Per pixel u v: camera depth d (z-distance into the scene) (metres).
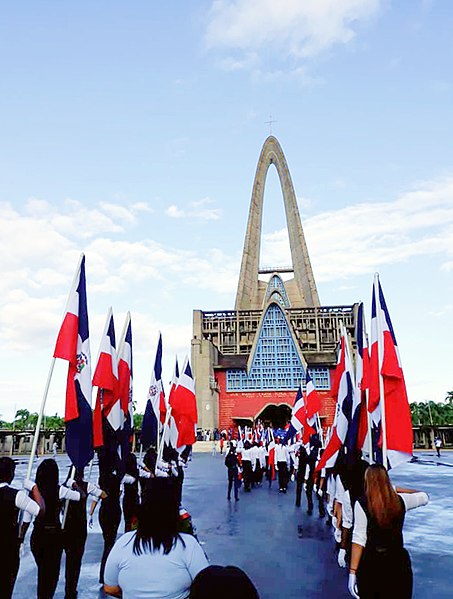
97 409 9.55
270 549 10.02
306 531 11.85
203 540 10.93
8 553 5.35
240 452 22.70
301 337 75.44
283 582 7.80
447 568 8.73
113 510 8.08
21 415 82.31
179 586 3.09
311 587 7.54
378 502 4.47
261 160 105.06
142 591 3.06
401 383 7.48
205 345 63.22
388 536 4.46
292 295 100.62
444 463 36.38
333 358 64.31
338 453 9.52
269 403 63.34
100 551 9.98
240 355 68.44
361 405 8.88
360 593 4.48
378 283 8.02
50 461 6.31
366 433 8.80
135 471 9.33
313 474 15.09
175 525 3.27
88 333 7.94
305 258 94.69
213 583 2.34
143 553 3.14
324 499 15.66
